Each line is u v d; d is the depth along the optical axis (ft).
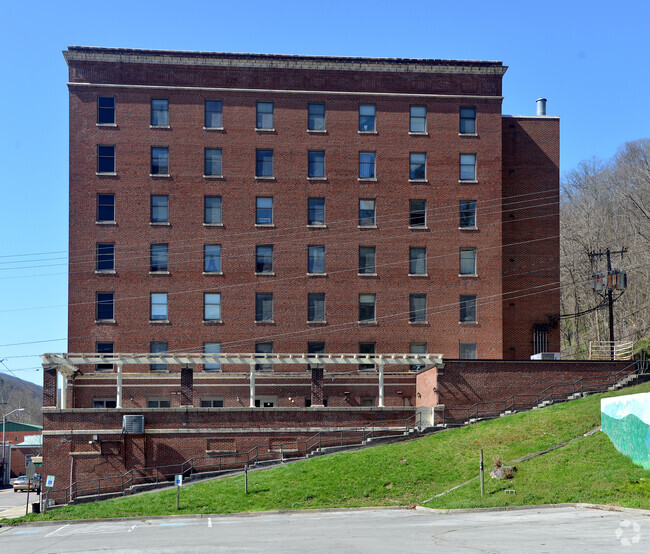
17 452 433.48
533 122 234.17
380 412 181.06
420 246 219.82
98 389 208.13
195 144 216.74
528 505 115.44
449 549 81.56
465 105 224.33
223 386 210.38
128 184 214.28
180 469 173.68
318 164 220.02
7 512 204.44
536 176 232.73
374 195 219.82
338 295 216.33
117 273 212.02
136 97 216.33
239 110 218.79
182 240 214.28
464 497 124.98
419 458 149.38
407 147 221.66
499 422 164.35
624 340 308.40
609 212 366.43
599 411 157.48
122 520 130.93
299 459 169.89
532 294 229.04
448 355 217.15
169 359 181.78
